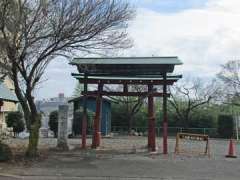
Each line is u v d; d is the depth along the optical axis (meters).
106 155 22.73
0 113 40.66
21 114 41.25
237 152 27.05
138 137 45.31
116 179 15.96
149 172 17.52
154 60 24.39
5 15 18.44
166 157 22.47
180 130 55.84
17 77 20.66
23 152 22.12
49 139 37.09
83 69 25.05
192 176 16.78
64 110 25.55
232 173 17.59
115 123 57.91
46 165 18.59
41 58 20.06
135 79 26.08
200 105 60.75
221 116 52.97
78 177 16.16
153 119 25.91
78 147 26.75
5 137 27.66
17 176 16.03
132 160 20.89
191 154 24.33
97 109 26.80
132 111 56.31
